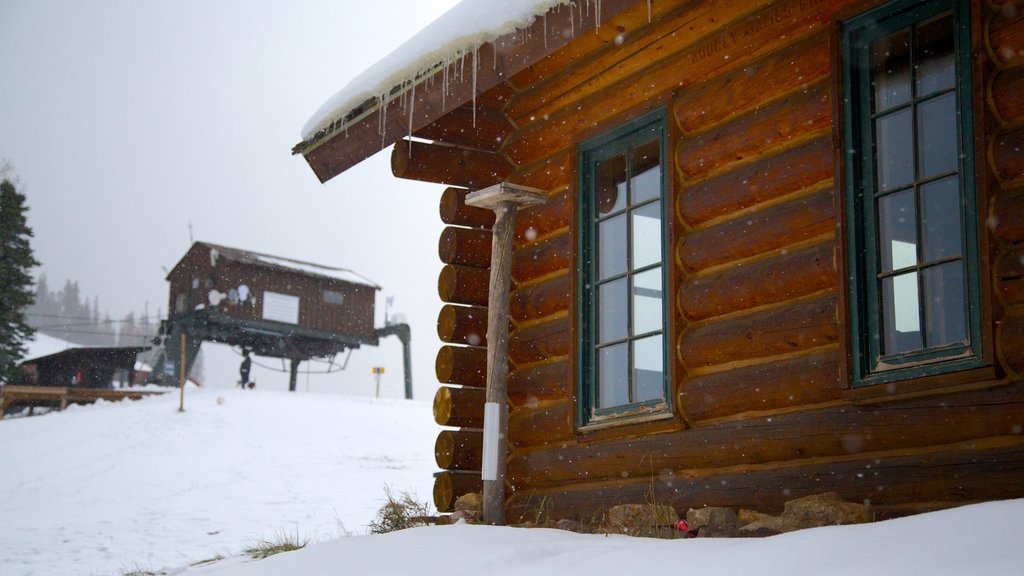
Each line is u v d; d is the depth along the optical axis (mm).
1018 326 4656
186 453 25500
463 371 8477
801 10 6094
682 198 6824
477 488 8398
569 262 7797
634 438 6977
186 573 7715
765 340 6027
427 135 8477
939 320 5109
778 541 4066
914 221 5320
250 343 48812
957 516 3816
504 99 8656
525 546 5117
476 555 5098
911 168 5391
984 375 4730
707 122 6777
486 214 8766
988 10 5031
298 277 48000
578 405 7496
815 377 5660
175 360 45719
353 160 8383
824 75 5996
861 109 5629
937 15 5309
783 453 5824
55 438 28328
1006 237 4789
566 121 8023
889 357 5277
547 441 7910
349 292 49875
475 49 6758
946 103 5246
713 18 6773
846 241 5531
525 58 6535
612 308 7477
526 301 8320
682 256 6770
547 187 8320
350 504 17438
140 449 26062
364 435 31250
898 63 5555
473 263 8703
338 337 49062
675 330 6707
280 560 5926
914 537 3697
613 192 7629
